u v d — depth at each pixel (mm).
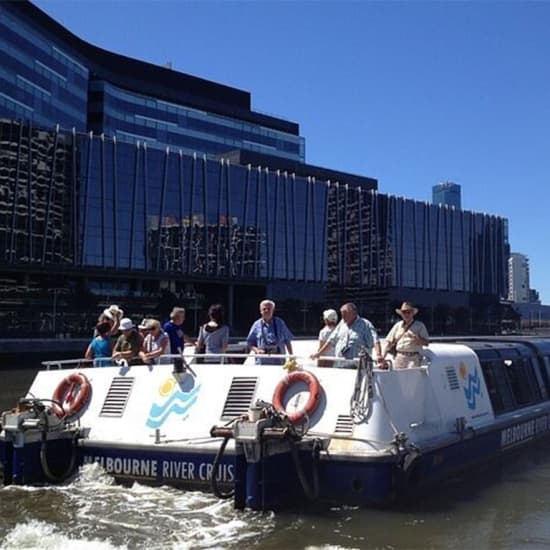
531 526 7980
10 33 85000
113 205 78625
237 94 134750
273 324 10312
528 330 131750
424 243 112250
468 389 10992
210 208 86750
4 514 8086
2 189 70125
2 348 59406
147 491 8773
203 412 9273
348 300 100062
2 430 9375
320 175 114625
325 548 7090
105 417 9750
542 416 13273
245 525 7656
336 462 8219
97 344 11117
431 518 8219
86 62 109000
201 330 10789
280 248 93438
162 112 120375
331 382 8828
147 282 83625
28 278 74438
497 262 127250
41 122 91125
